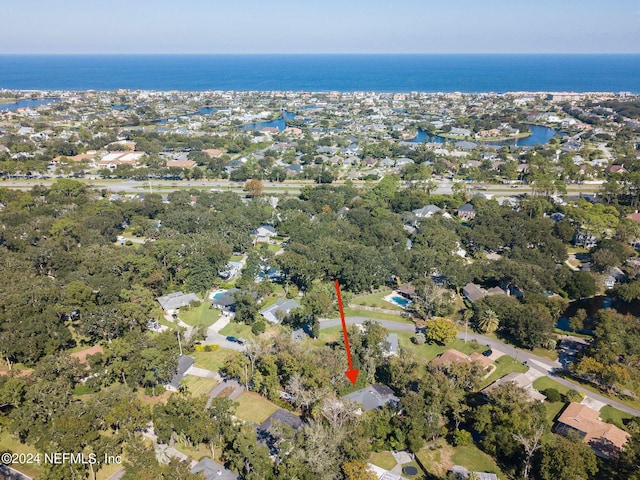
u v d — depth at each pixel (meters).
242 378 107.56
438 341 130.50
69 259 157.12
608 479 81.94
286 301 145.25
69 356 106.31
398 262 163.62
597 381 113.88
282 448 80.69
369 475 76.25
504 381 109.25
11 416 90.75
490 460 87.50
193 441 86.56
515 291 160.38
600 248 180.12
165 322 137.75
